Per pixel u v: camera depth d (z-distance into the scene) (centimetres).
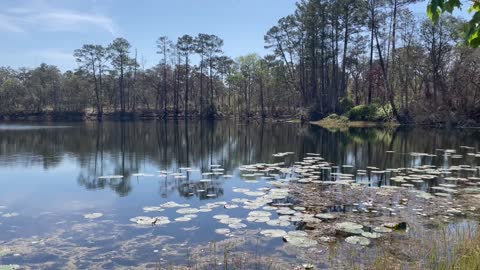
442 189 962
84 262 519
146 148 1984
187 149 1948
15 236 626
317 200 853
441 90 3095
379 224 675
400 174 1187
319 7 3906
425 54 3155
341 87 4325
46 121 5159
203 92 6241
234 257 529
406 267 475
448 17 2980
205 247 570
